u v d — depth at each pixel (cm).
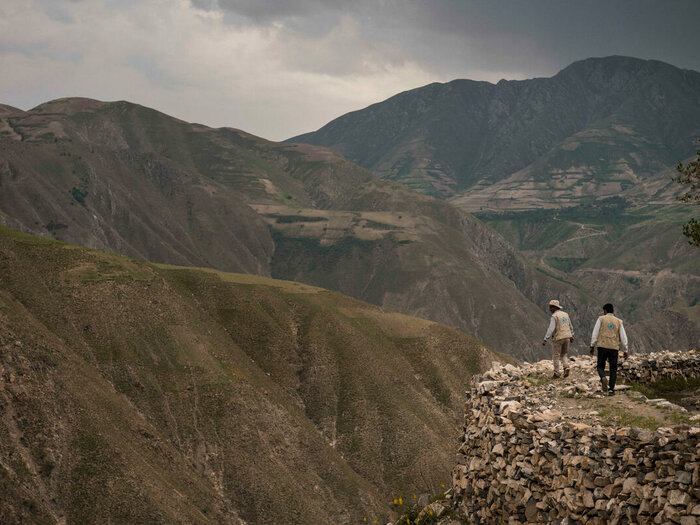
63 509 6800
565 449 1202
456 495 1594
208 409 10088
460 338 15875
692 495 947
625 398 1333
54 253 12094
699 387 1706
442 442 12031
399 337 15625
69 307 10694
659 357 1891
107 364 10000
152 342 10881
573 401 1409
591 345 1441
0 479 6594
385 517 9769
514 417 1377
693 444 977
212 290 14912
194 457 9306
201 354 11212
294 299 15712
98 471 7312
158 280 12850
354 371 13438
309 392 12988
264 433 10094
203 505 8194
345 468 10588
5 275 10706
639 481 1033
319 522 8994
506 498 1327
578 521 1126
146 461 8075
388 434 11950
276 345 13988
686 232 2961
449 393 14000
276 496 9056
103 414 8362
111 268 12275
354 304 16612
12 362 7988
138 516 7000
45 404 7769
